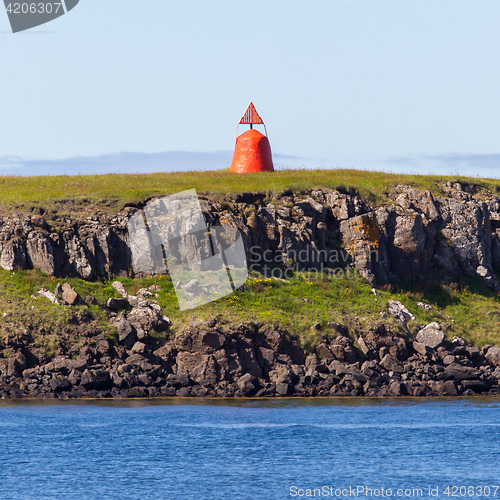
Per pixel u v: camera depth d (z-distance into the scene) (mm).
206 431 113250
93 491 85500
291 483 89062
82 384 142750
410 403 143000
